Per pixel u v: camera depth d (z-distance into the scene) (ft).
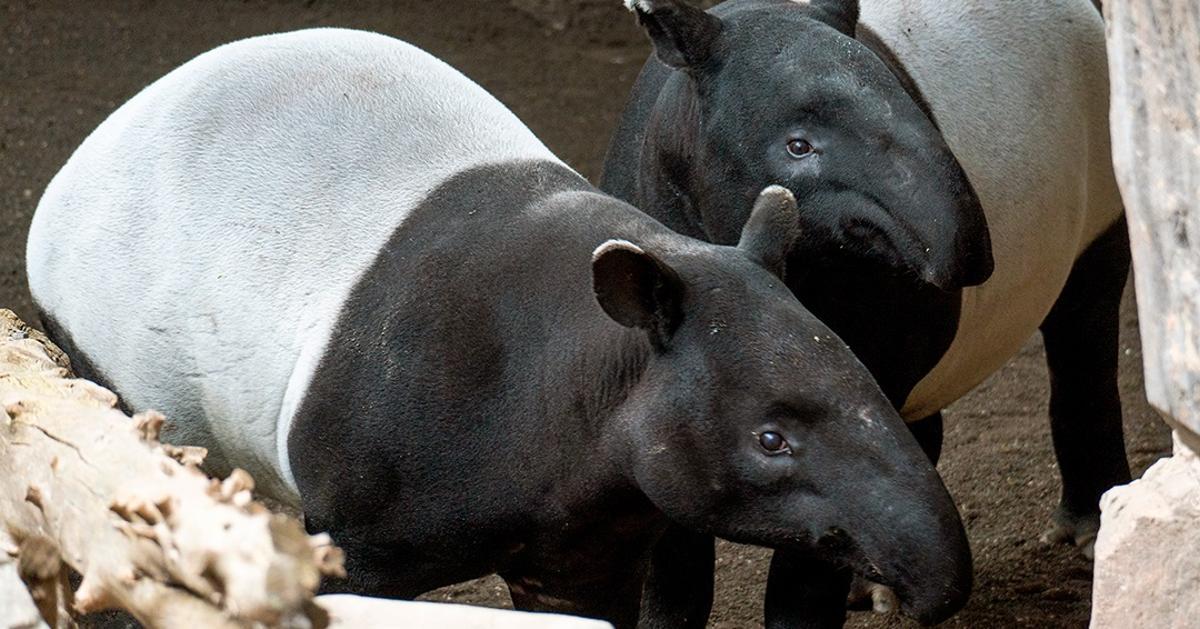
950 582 40.65
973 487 77.10
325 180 51.78
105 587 32.94
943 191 49.49
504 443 47.03
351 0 130.00
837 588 54.90
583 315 46.11
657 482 43.65
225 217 52.39
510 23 127.85
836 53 51.96
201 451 34.19
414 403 47.60
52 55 120.98
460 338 47.42
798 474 41.98
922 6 61.00
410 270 49.01
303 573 27.99
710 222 54.13
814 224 51.49
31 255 57.93
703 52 53.31
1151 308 32.45
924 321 55.16
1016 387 86.33
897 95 51.21
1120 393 85.97
